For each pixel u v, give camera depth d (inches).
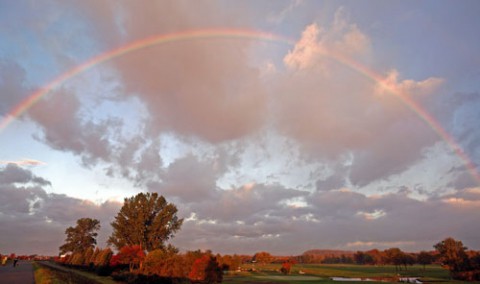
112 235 2731.3
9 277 1561.3
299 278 3659.0
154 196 2802.7
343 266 7682.1
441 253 3949.3
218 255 2268.7
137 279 1889.8
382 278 3944.4
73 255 4183.1
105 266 2479.1
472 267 3681.1
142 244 2709.2
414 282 3307.1
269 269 5570.9
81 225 4485.7
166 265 1854.1
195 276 1776.6
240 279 3166.8
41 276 1435.8
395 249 5969.5
